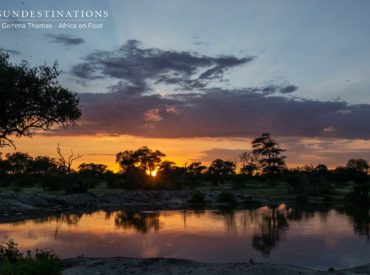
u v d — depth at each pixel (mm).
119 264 18125
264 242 30500
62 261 18922
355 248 27781
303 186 94125
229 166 172375
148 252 26234
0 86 20547
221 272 16812
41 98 22578
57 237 32125
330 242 30406
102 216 52125
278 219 47188
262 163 135000
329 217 48750
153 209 64938
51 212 56719
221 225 41625
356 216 49594
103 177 131375
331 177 135375
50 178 84375
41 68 22719
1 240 29766
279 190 103312
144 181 97375
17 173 114562
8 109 21656
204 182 137875
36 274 11961
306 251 26750
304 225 40969
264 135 134000
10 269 11734
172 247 28188
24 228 37812
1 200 56844
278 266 18125
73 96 23984
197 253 26047
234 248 27922
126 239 31672
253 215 53000
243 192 98938
